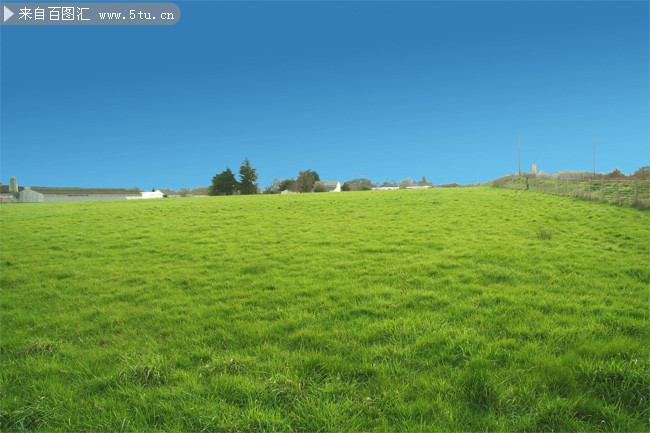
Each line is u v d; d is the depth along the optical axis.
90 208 28.56
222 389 3.91
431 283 7.98
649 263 9.37
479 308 6.23
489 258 10.26
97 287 8.86
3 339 5.71
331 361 4.46
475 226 16.45
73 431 3.41
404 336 5.16
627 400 3.58
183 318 6.54
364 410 3.55
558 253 10.66
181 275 9.73
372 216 20.92
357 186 108.56
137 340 5.61
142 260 11.74
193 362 4.73
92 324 6.39
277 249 12.73
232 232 16.64
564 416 3.34
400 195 34.16
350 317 6.12
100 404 3.77
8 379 4.35
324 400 3.70
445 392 3.73
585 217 17.53
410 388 3.86
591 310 6.12
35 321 6.69
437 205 24.91
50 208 29.50
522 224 16.50
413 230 15.88
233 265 10.67
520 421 3.29
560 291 7.30
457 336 4.98
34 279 9.68
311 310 6.63
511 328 5.32
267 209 25.52
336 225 17.98
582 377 3.93
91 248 13.59
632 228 14.14
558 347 4.64
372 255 11.25
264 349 4.98
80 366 4.73
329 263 10.48
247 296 7.77
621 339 4.75
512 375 3.96
